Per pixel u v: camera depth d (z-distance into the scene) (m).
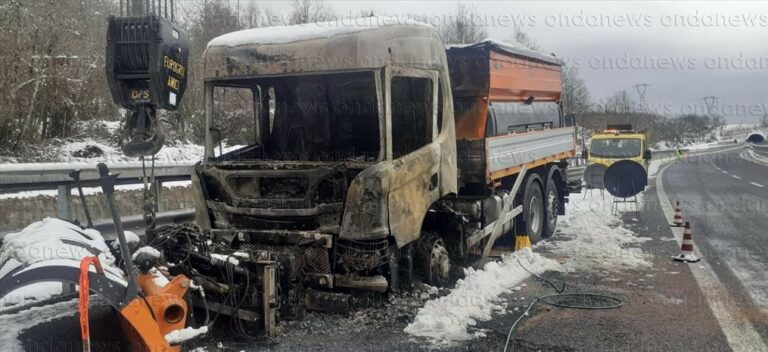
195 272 5.37
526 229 10.06
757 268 8.51
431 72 6.69
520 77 9.64
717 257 9.30
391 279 6.00
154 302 4.20
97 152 18.14
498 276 7.56
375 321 5.87
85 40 19.59
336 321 5.83
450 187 7.11
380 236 5.62
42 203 7.07
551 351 5.21
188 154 17.05
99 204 7.45
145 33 4.81
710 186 23.36
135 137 4.96
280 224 5.93
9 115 16.23
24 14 16.89
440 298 6.50
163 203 8.49
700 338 5.57
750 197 18.86
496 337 5.56
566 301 6.80
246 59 6.13
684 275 8.09
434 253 6.87
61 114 18.89
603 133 21.42
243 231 5.96
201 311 5.54
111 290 4.11
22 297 6.23
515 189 9.39
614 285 7.55
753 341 5.48
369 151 6.46
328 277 5.72
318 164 5.86
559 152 11.87
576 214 14.02
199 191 6.18
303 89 6.64
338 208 5.66
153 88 4.81
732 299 6.90
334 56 5.83
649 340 5.50
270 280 5.21
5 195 7.05
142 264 4.62
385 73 5.79
